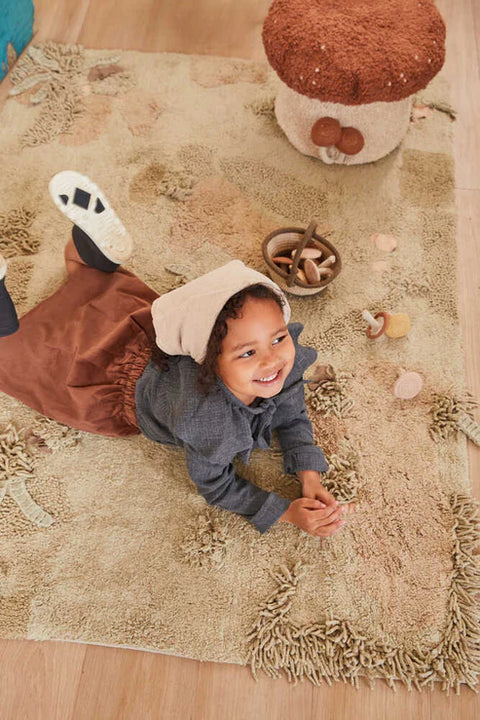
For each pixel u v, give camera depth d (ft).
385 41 4.25
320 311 4.70
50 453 4.15
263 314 2.87
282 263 4.55
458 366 4.55
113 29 6.11
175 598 3.76
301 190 5.24
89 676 3.60
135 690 3.58
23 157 5.32
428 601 3.78
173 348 3.16
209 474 3.57
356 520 3.98
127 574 3.81
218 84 5.81
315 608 3.76
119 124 5.52
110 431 4.09
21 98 5.63
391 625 3.71
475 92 5.88
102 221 4.01
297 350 3.58
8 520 3.93
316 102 4.81
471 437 4.28
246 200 5.19
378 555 3.89
